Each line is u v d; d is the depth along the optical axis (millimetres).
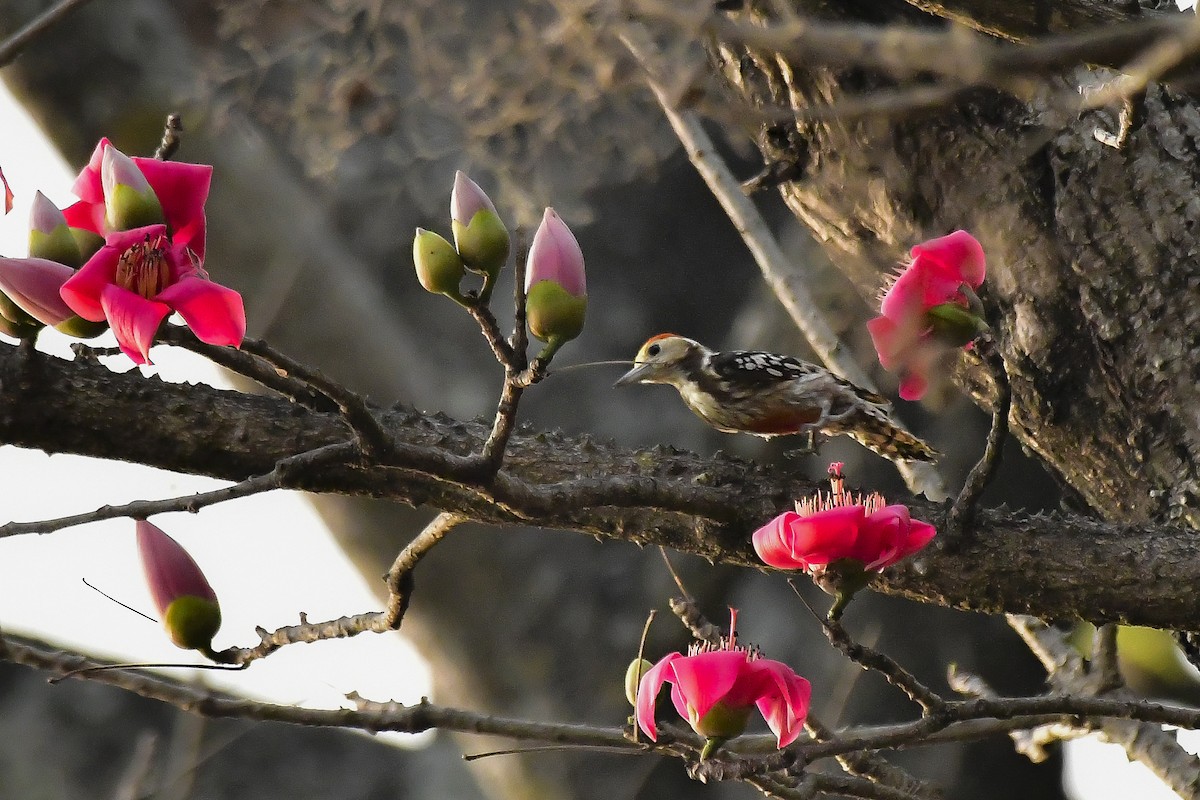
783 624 16125
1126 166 9977
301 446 9680
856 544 9523
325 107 12812
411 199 16359
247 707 9586
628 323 17844
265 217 14266
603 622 15531
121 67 13602
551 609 15445
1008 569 9758
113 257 9406
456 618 15062
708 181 10148
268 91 13641
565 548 15836
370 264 16484
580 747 9648
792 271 10117
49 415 9641
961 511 9750
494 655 15164
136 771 9867
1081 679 9977
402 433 9742
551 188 12594
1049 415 10016
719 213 18594
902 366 9594
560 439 9781
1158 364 9945
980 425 15234
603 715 15164
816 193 10086
